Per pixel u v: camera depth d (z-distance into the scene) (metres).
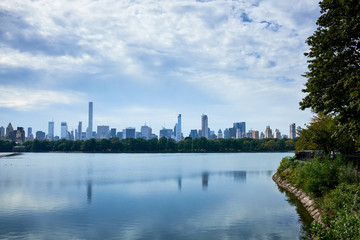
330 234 15.16
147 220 25.34
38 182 52.34
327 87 21.48
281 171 52.19
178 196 37.03
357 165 27.89
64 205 31.84
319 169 27.67
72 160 140.38
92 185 47.94
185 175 64.19
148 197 36.50
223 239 20.09
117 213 27.94
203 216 26.47
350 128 19.86
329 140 39.12
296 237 20.06
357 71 19.14
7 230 22.53
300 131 45.69
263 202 32.22
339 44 19.64
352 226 14.58
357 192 20.19
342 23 19.91
